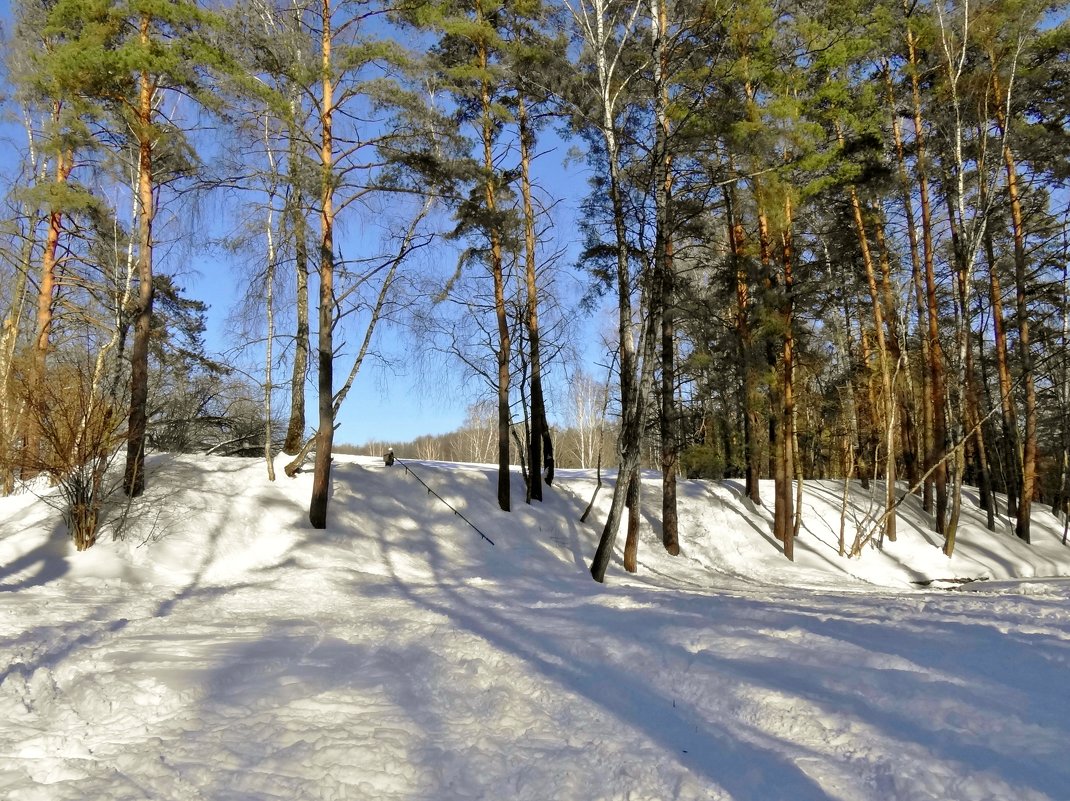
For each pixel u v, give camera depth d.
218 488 16.73
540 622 8.55
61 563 12.80
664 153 13.98
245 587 12.67
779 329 17.44
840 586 16.53
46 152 14.38
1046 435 30.89
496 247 18.41
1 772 4.38
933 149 20.31
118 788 4.10
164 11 13.21
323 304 16.03
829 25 16.14
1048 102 20.17
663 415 18.69
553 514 19.52
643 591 12.06
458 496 19.05
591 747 4.68
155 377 22.50
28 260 18.14
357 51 14.41
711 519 20.56
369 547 16.08
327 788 4.13
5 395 13.85
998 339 22.27
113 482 15.26
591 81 15.39
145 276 15.15
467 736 4.93
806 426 25.88
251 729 5.06
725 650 6.43
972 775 3.74
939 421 21.70
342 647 7.73
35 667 6.55
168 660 6.86
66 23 13.80
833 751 4.32
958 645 6.16
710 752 4.45
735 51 15.54
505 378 19.31
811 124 15.08
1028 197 22.83
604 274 18.38
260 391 20.95
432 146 15.69
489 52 17.88
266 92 13.66
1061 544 22.61
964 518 23.25
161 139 14.89
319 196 14.96
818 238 21.42
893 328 22.59
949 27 18.50
